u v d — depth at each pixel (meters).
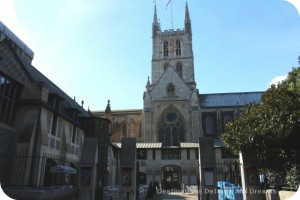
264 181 24.42
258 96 71.88
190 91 61.94
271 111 23.28
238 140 23.33
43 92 26.64
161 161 52.12
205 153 19.67
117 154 51.03
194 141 57.66
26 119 25.39
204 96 75.25
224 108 68.00
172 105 61.38
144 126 60.28
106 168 39.50
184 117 60.22
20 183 22.88
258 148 22.16
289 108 22.44
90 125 39.50
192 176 50.56
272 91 25.42
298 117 21.25
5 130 23.86
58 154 29.98
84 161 19.42
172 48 81.94
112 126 66.56
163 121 61.19
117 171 50.34
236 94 74.38
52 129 28.94
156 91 63.03
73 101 44.66
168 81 63.38
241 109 66.94
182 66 79.56
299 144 21.91
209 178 18.94
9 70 26.17
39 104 25.92
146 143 56.22
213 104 71.19
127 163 19.95
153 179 51.06
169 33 83.50
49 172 27.72
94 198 19.08
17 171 23.30
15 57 27.11
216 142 56.62
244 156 18.77
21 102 25.86
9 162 23.55
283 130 21.28
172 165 51.94
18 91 26.31
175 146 55.34
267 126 22.36
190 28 83.25
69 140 32.47
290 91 24.27
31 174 23.83
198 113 60.00
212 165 19.17
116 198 26.94
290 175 21.88
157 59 81.56
